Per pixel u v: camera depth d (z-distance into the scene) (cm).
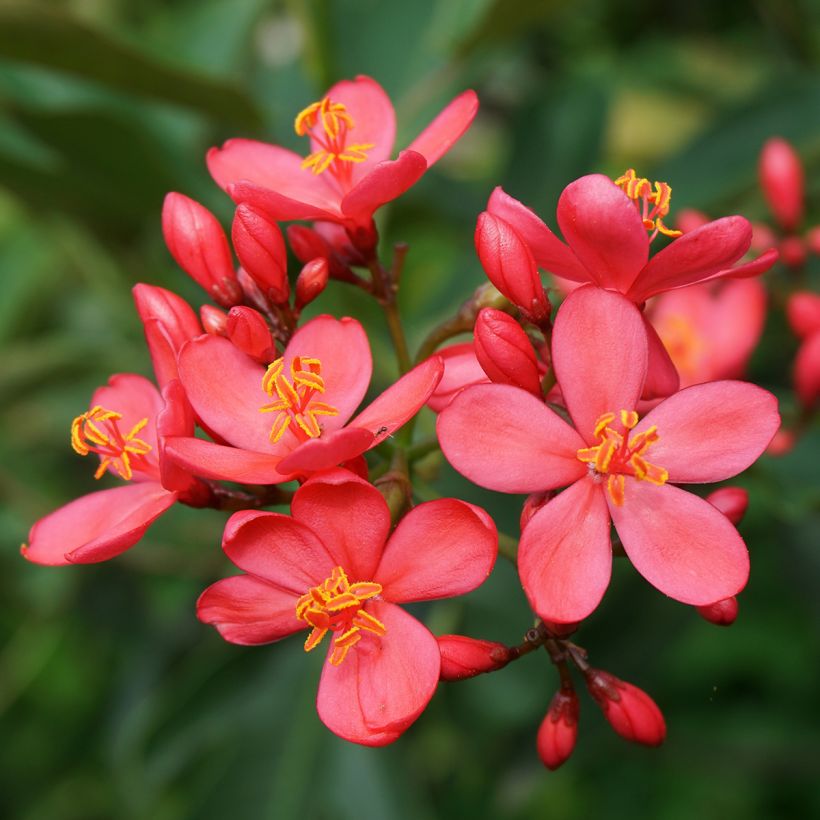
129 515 22
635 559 21
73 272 34
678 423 21
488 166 35
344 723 21
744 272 21
